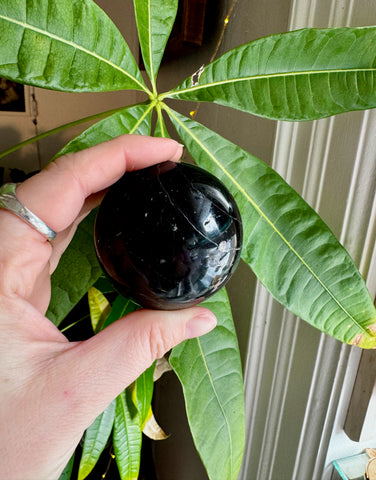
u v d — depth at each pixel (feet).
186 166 0.37
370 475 0.69
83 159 0.44
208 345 0.53
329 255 0.48
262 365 0.80
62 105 1.95
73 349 0.40
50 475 0.40
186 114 1.14
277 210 0.49
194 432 0.51
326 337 0.64
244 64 0.47
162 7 0.47
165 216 0.32
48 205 0.42
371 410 0.65
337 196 0.59
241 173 0.50
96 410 0.39
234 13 0.79
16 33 0.38
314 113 0.47
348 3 0.52
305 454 0.74
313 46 0.45
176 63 1.18
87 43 0.41
